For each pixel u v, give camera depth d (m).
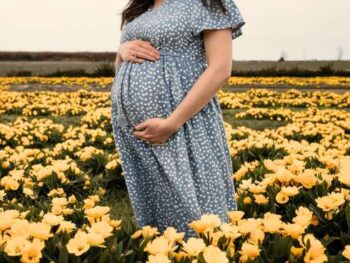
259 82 30.69
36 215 2.90
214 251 1.68
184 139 2.43
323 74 36.50
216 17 2.35
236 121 12.45
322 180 3.17
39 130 8.84
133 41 2.53
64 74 36.38
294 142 6.30
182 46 2.42
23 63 67.06
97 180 5.18
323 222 2.51
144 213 2.64
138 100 2.45
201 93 2.32
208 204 2.46
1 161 5.57
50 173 4.77
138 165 2.65
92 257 1.97
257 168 4.08
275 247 1.97
